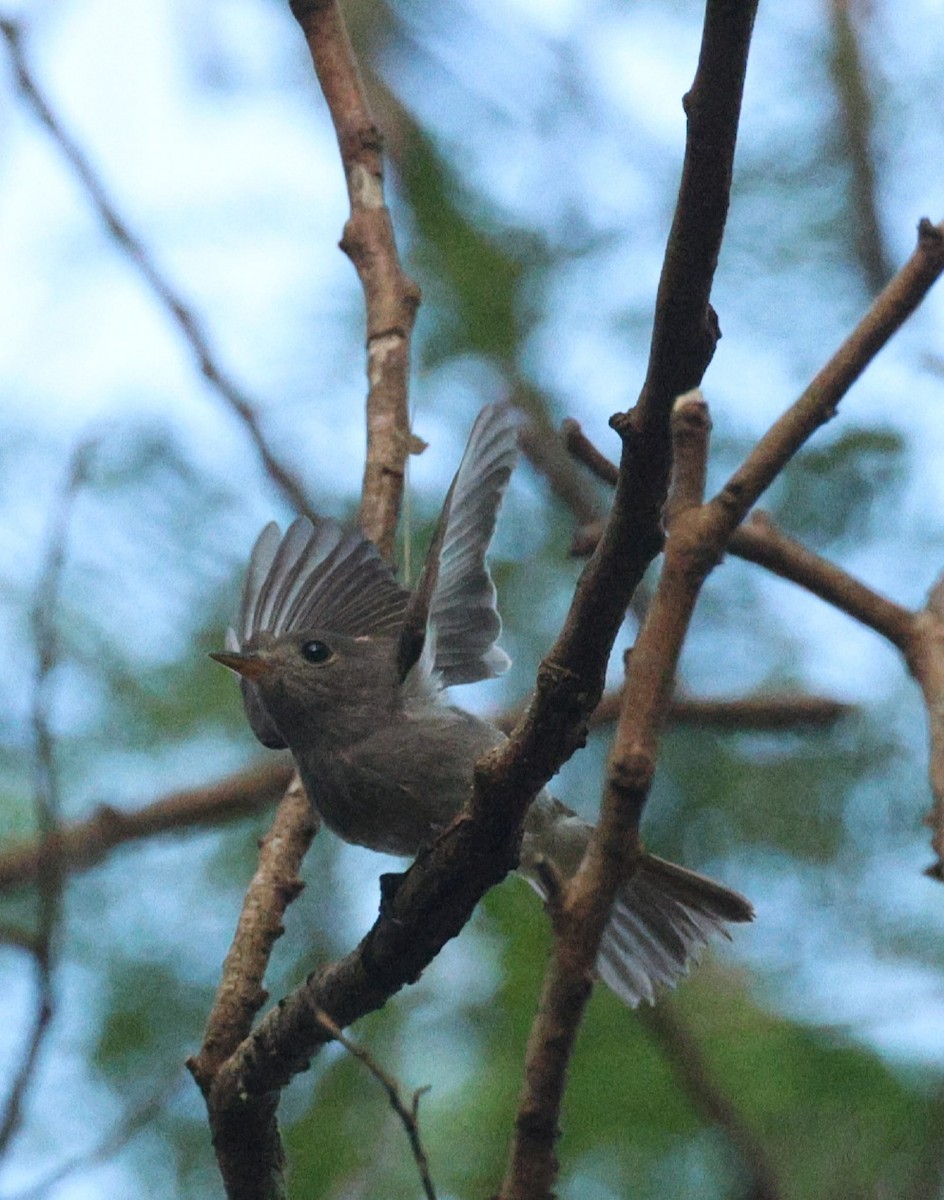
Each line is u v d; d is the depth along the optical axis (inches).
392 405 391.2
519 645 537.3
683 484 262.4
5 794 500.1
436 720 387.9
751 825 516.1
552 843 393.7
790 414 270.5
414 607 316.8
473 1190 422.9
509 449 364.2
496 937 465.4
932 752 311.4
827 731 512.1
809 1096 430.9
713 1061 436.8
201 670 532.1
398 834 390.9
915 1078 433.1
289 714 391.9
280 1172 295.0
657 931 393.7
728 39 210.1
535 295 561.3
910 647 336.2
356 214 396.5
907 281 280.4
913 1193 410.3
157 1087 454.9
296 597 420.2
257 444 437.1
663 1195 426.6
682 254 220.5
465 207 574.9
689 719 503.5
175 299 440.1
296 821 328.5
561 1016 231.8
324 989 279.6
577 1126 432.8
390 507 390.9
